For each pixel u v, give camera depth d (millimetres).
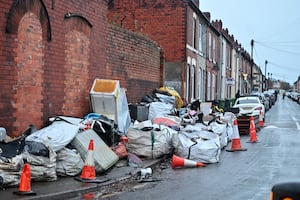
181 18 28438
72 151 10352
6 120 10547
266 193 9172
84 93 14438
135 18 29000
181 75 28344
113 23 18453
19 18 10820
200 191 9438
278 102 84562
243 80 68625
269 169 12156
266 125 28047
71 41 13461
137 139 13547
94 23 15000
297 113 44094
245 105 26406
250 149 16594
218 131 16609
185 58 28422
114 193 9234
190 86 30203
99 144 11445
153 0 28734
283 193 3404
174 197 8859
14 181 8797
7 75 10531
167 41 28562
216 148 13430
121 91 15297
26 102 11219
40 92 11789
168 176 11312
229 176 11203
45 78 12008
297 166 12633
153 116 18766
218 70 42562
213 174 11531
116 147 12875
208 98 37781
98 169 10664
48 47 12109
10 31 10539
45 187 9086
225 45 48500
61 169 10117
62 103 13031
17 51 10820
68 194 8773
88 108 14727
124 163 12391
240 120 22438
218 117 19359
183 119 18703
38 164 9430
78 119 12953
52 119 12086
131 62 19094
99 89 14570
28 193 8312
